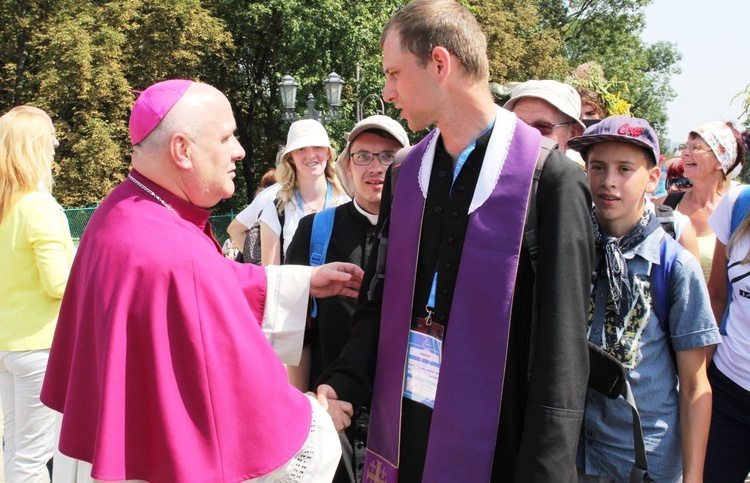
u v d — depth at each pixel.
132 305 1.60
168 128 1.69
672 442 2.01
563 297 1.57
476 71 1.70
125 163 22.97
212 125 1.73
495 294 1.66
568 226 1.60
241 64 26.72
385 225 2.01
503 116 1.74
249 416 1.65
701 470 2.00
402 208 1.89
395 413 1.87
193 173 1.73
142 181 1.75
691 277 1.97
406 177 1.91
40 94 22.33
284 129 22.69
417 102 1.72
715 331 1.96
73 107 23.09
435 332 1.79
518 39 25.23
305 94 22.28
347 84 22.27
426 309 1.82
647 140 1.97
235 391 1.64
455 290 1.71
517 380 1.71
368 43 22.16
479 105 1.73
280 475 1.74
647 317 1.97
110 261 1.63
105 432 1.56
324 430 1.81
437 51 1.65
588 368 1.62
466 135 1.75
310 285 2.21
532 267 1.67
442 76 1.67
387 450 1.90
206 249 1.71
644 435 1.99
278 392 1.70
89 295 1.68
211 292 1.65
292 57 23.36
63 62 21.59
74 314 1.87
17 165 3.02
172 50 22.78
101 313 1.61
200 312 1.62
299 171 3.80
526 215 1.64
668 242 2.01
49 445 3.25
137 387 1.60
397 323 1.87
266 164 28.06
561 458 1.54
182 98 1.71
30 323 3.10
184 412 1.60
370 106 21.92
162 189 1.75
